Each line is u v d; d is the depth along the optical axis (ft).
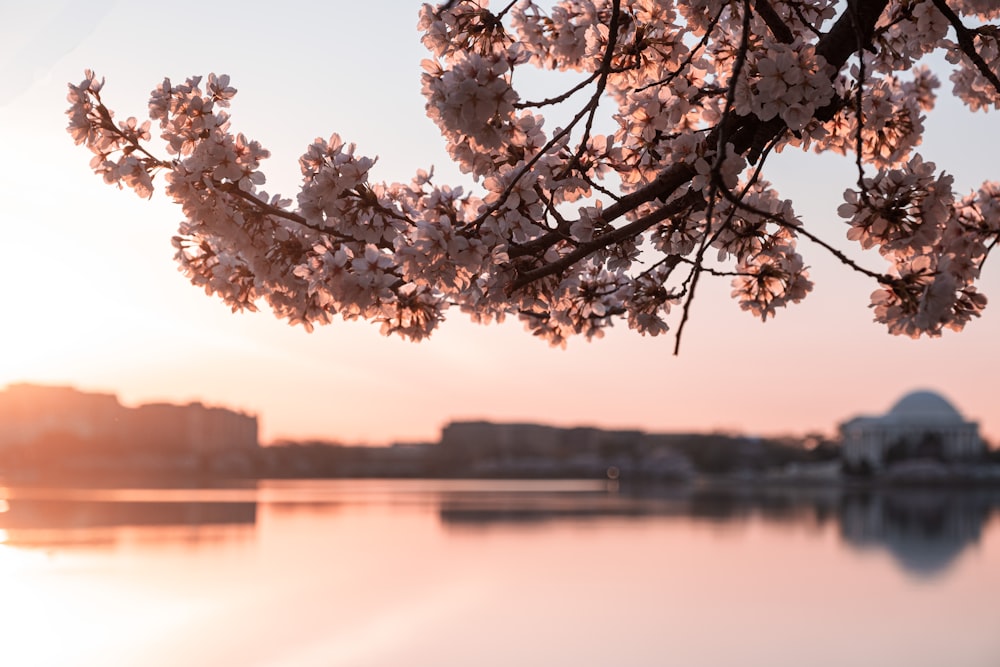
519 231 13.91
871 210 13.23
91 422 607.37
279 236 14.55
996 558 181.78
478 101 13.07
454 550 182.60
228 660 87.40
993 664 88.94
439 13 14.62
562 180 14.47
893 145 15.62
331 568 153.48
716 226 15.46
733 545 199.62
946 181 13.10
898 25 15.74
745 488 620.49
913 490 593.83
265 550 178.91
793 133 14.99
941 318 13.41
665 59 15.64
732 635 102.58
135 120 14.14
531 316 16.42
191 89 14.11
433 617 111.55
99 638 95.30
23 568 146.20
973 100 17.21
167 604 116.37
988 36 16.15
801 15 14.73
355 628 103.76
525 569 155.74
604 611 117.08
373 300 13.83
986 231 14.58
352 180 13.93
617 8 13.47
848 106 15.10
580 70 15.81
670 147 14.93
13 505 310.45
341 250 13.98
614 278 16.48
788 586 140.67
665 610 118.42
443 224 13.29
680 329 11.46
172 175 14.03
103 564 152.76
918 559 179.11
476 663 87.66
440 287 13.89
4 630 97.86
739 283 15.51
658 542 203.31
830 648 96.58
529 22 15.10
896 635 104.12
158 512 284.00
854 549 196.34
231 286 15.33
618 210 14.29
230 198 14.28
